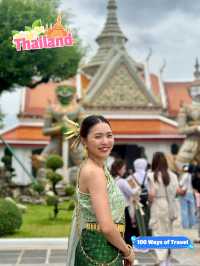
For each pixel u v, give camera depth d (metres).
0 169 23.17
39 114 40.00
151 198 8.52
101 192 3.71
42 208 19.06
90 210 3.81
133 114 39.25
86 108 39.06
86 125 3.98
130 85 39.94
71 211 17.22
